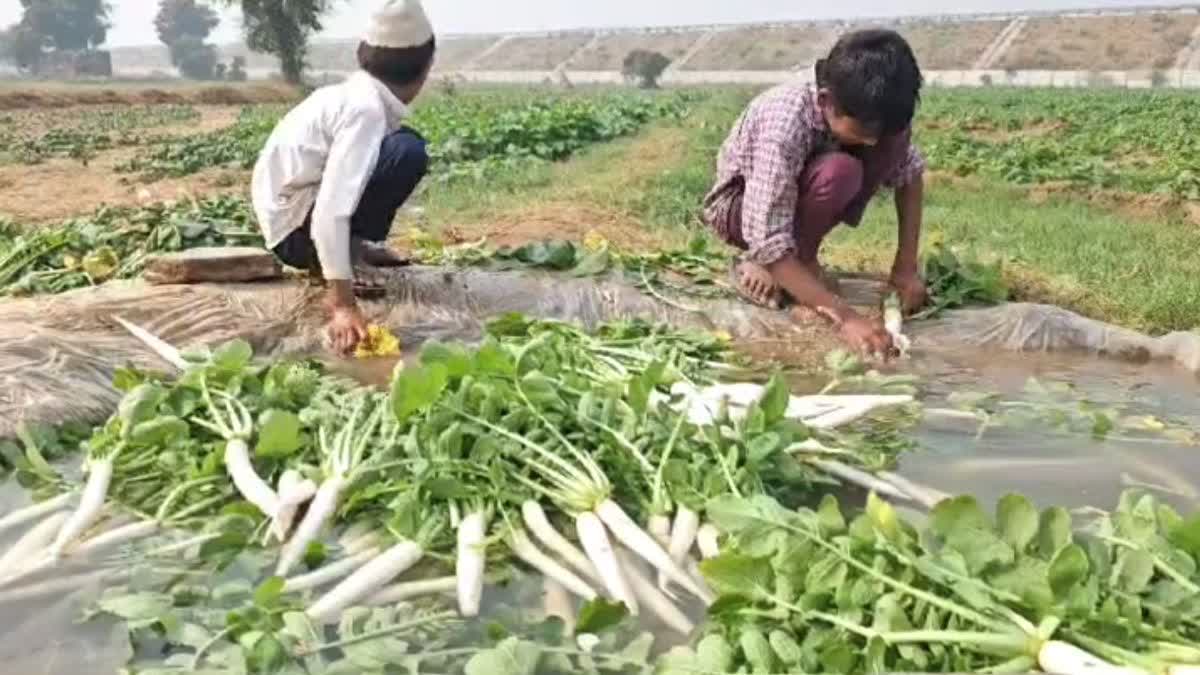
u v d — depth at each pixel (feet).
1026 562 8.20
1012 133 71.87
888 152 18.37
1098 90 172.45
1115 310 20.02
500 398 11.58
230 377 13.01
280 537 10.68
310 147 17.53
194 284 18.22
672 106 94.12
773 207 17.37
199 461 12.01
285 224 17.98
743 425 11.35
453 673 8.61
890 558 8.53
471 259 21.01
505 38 352.49
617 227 27.91
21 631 9.32
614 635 8.91
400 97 17.63
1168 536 8.76
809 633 8.31
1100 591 8.09
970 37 275.18
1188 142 60.70
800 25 305.53
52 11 297.53
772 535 8.94
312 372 14.52
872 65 15.88
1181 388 16.58
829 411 13.69
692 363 16.38
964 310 19.31
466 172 42.60
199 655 8.74
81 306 16.92
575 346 14.26
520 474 11.03
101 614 9.51
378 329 17.20
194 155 54.70
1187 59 241.14
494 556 10.45
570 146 55.83
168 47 327.06
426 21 17.37
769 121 17.81
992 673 7.64
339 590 9.57
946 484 12.55
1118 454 13.51
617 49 320.09
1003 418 14.80
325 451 11.73
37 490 12.20
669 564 9.83
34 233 24.13
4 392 13.70
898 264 19.43
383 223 18.80
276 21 152.87
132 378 13.43
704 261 21.20
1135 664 7.43
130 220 23.50
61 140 66.95
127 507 11.55
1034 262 23.45
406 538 10.34
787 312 19.22
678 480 10.84
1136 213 34.22
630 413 11.78
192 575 10.14
